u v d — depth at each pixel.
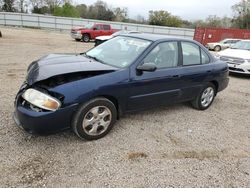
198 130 4.73
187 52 5.17
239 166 3.69
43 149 3.64
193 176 3.37
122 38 5.10
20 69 8.51
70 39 24.83
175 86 4.89
